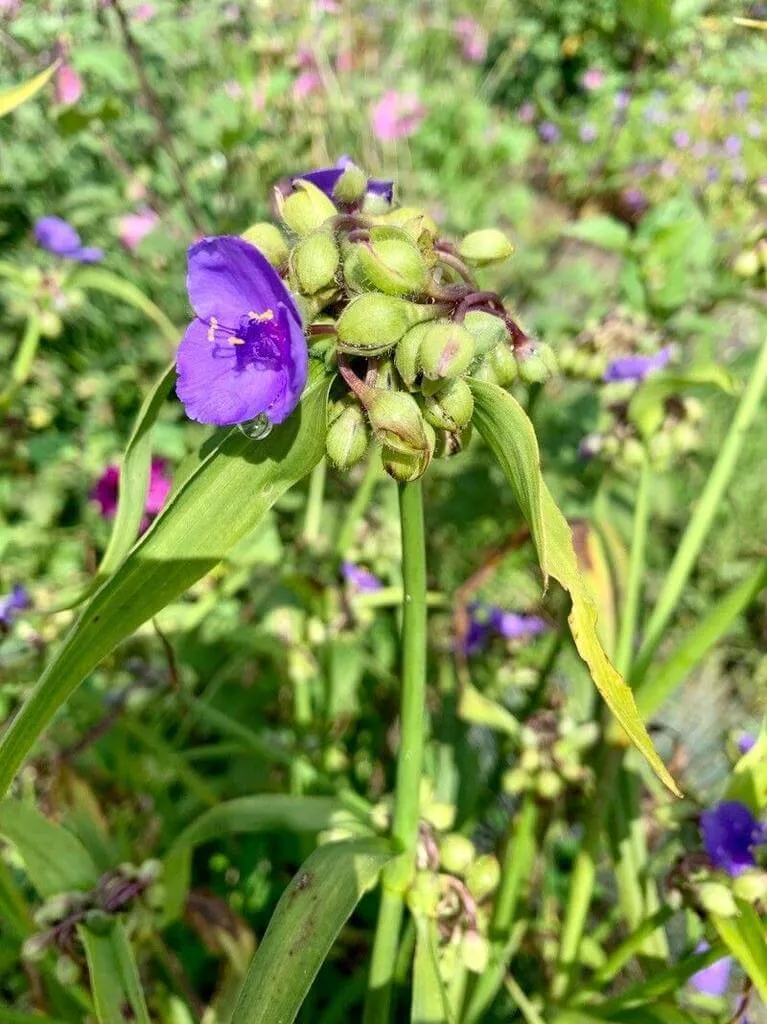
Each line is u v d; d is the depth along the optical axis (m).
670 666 0.20
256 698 0.30
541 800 0.22
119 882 0.16
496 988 0.21
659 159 0.63
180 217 0.41
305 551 0.27
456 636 0.25
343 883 0.14
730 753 0.20
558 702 0.23
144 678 0.23
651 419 0.23
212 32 0.45
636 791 0.23
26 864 0.16
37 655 0.23
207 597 0.29
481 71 0.87
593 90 0.76
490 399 0.12
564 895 0.29
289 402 0.11
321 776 0.24
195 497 0.12
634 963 0.25
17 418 0.36
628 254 0.29
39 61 0.38
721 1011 0.22
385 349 0.12
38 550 0.35
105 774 0.25
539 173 0.73
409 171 0.59
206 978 0.25
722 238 0.51
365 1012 0.17
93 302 0.41
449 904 0.16
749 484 0.41
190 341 0.12
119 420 0.39
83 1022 0.20
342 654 0.27
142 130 0.41
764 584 0.19
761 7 0.61
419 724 0.15
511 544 0.25
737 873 0.15
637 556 0.24
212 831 0.17
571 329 0.37
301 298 0.12
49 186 0.43
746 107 0.70
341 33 0.55
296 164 0.44
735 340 0.48
